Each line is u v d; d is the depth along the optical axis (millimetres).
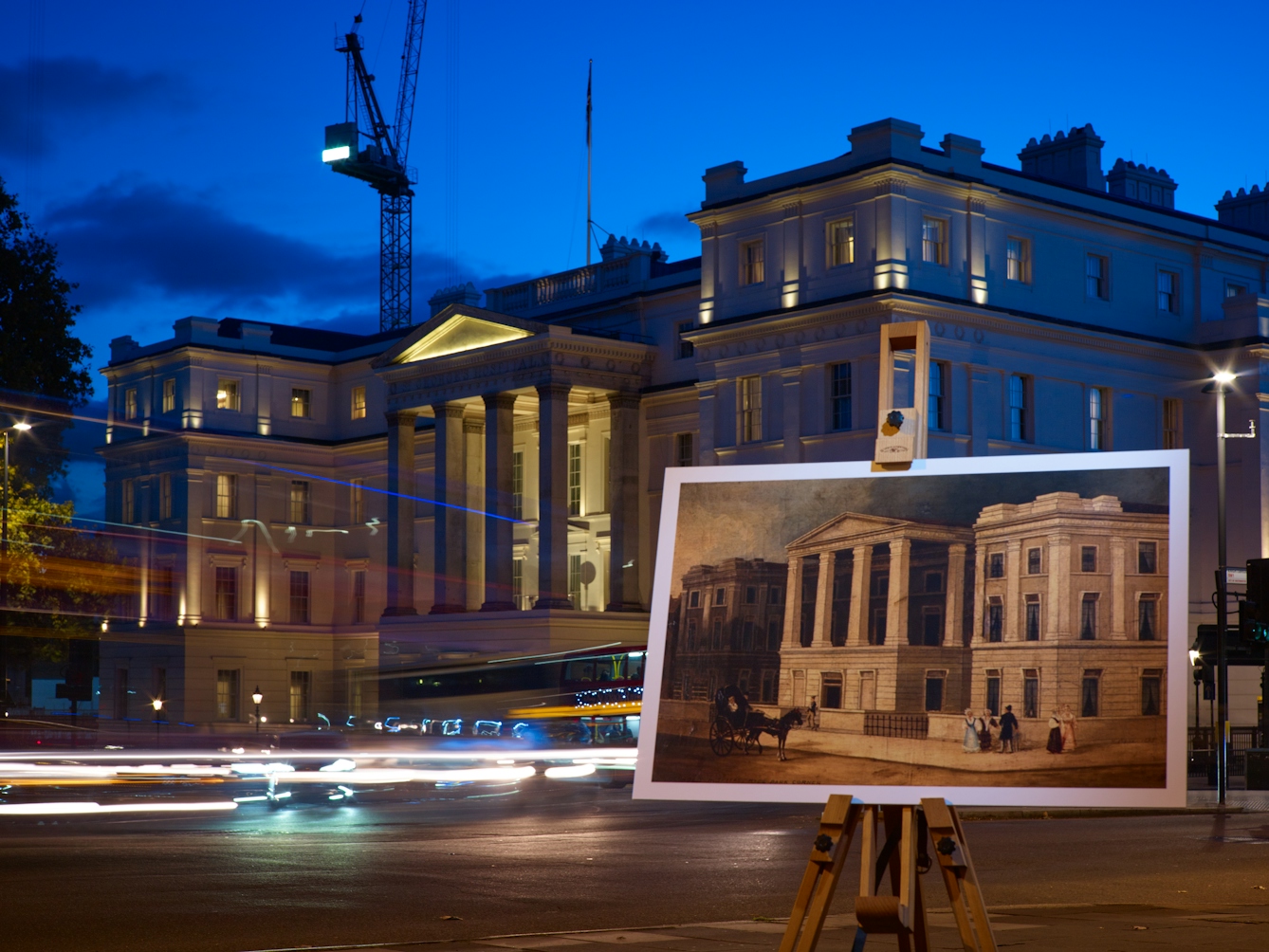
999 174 55438
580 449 68312
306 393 84000
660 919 13547
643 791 7090
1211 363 59438
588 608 66250
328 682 81500
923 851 6887
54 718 83312
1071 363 55969
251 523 80875
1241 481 58344
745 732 7027
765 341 55438
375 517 80812
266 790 38844
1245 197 73000
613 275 67062
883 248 51938
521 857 19250
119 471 84688
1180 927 12133
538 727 53000
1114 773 6520
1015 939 11391
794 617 7105
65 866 17922
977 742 6715
